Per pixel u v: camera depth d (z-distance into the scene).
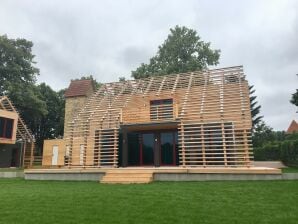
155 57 40.06
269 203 7.95
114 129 18.33
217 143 16.55
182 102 18.39
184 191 10.06
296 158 25.47
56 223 6.16
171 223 6.08
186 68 36.22
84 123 19.31
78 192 10.28
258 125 50.19
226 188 10.55
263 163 28.44
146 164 19.92
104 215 6.79
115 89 22.23
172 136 19.64
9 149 30.19
